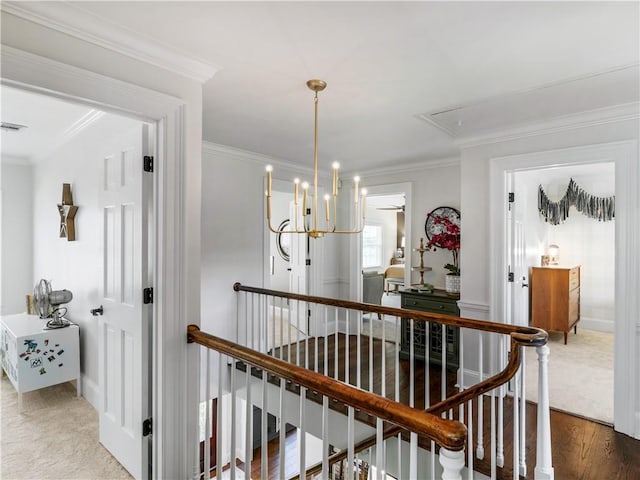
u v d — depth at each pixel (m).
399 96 2.30
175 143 1.82
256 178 3.99
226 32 1.59
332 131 3.06
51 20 1.42
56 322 3.20
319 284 4.82
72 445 2.40
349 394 1.14
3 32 1.32
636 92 2.22
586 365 3.74
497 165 3.04
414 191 4.41
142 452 1.89
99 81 1.56
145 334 1.88
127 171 2.03
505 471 1.99
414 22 1.51
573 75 2.00
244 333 3.82
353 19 1.50
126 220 2.05
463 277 3.23
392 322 5.64
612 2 1.38
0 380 3.52
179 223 1.84
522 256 3.74
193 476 1.90
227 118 2.75
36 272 4.27
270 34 1.61
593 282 5.17
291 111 2.60
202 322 3.49
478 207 3.14
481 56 1.80
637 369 2.38
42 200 4.05
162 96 1.76
